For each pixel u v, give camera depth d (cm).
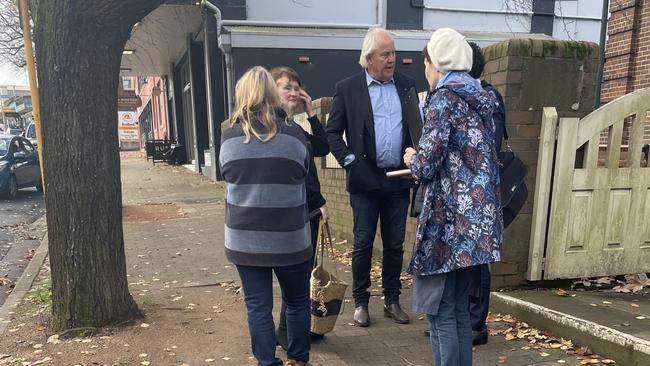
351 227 649
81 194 361
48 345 350
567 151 392
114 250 381
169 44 1752
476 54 311
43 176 369
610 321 335
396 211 374
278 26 1196
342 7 1224
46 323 384
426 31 1248
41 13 342
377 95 363
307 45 1127
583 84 402
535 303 377
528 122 394
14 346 351
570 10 1327
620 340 303
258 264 257
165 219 899
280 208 257
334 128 368
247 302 271
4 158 1271
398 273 387
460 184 244
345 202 661
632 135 410
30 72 490
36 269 596
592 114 394
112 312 381
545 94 394
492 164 252
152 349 344
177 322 393
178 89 2147
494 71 400
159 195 1238
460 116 245
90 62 352
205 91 1670
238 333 372
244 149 256
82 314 371
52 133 355
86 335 364
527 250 414
